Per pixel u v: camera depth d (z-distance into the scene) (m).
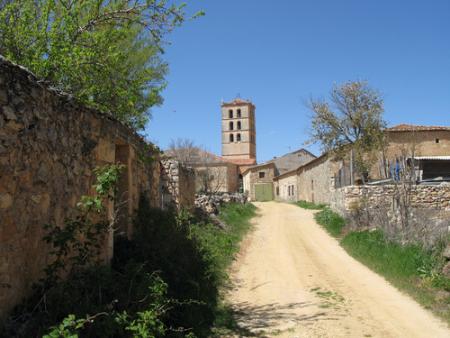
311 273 10.80
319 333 6.33
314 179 36.44
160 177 13.06
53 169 5.05
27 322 4.00
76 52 6.75
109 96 7.79
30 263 4.52
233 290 9.12
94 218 6.23
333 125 28.05
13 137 4.18
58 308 4.33
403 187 13.76
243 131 78.00
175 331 5.40
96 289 4.95
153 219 9.52
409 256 10.08
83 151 5.98
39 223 4.71
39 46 6.91
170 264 7.36
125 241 7.77
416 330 6.40
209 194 26.38
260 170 56.38
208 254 10.55
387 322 6.79
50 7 6.91
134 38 10.98
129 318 4.74
